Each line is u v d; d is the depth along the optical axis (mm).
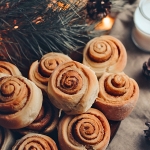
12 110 544
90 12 689
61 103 547
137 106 679
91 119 564
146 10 722
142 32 713
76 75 549
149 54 734
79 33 662
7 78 560
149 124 648
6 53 635
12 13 591
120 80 583
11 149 571
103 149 557
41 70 596
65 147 555
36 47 636
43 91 590
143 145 646
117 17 760
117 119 591
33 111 551
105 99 578
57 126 579
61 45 635
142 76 710
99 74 610
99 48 615
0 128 577
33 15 604
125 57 623
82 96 544
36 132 575
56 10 608
